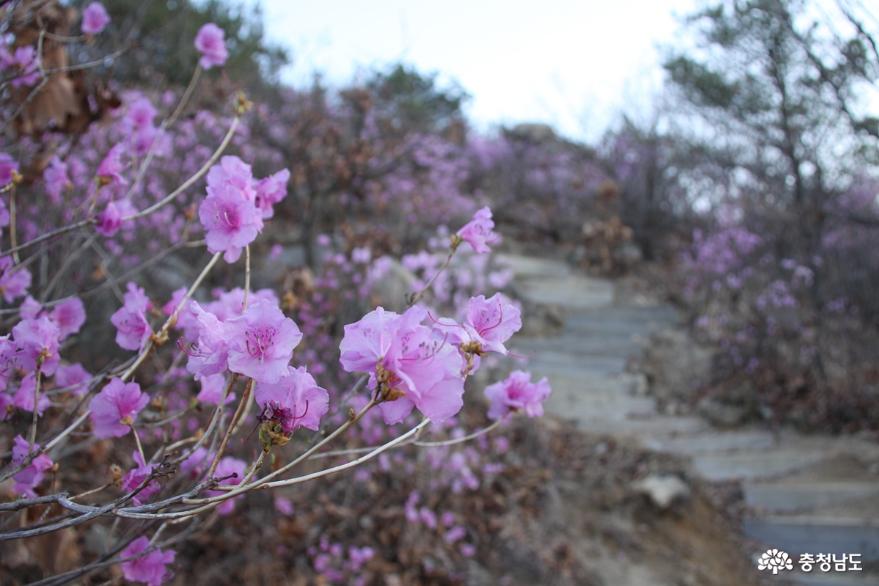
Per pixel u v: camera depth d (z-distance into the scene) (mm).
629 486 6250
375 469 4867
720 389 8648
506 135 18047
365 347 1073
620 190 15047
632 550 5570
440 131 15297
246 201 1401
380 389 1049
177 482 1842
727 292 10141
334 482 4754
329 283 5566
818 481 6754
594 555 5410
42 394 1611
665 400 8719
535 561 5105
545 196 16891
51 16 2352
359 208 9484
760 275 9633
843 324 8797
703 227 13742
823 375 8422
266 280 6680
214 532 4055
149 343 1520
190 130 5344
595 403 8453
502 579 4906
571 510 5840
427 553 4723
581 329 10602
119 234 4430
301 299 3320
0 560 2102
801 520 6102
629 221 14797
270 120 7832
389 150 9531
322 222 8891
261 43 8922
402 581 4457
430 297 6355
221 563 3895
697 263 11062
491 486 5762
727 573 5582
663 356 9617
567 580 5047
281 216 8625
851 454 7238
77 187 3244
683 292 11719
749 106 8984
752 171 9672
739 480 6816
